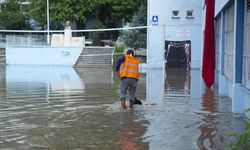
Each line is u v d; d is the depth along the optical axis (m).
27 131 10.99
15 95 18.67
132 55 14.98
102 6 59.59
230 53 17.56
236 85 13.73
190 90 20.66
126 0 55.84
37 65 44.72
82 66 43.72
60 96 18.30
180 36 39.62
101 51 46.06
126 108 14.78
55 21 55.88
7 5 60.88
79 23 60.25
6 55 45.66
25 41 46.34
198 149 9.07
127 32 44.97
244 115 13.27
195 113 13.70
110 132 10.83
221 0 19.41
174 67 39.78
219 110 14.32
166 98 17.55
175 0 39.47
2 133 10.75
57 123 12.08
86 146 9.38
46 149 9.15
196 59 39.53
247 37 13.04
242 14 13.64
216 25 23.66
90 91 20.23
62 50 44.91
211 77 16.09
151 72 34.53
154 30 39.94
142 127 11.44
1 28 58.72
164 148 9.17
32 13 55.81
